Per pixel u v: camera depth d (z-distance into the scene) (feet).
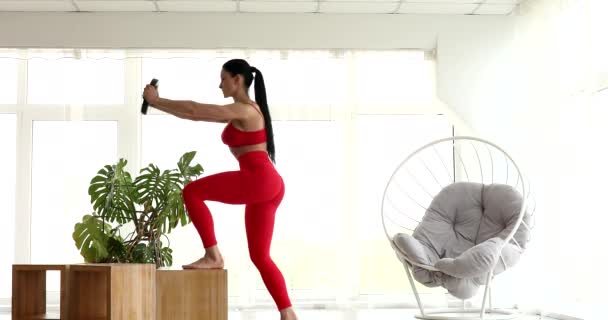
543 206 18.07
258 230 12.30
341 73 20.35
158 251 15.03
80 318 12.23
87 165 20.58
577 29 16.29
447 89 20.04
